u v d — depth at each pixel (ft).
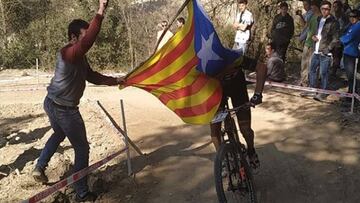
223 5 49.16
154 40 51.16
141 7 51.75
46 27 52.39
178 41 16.12
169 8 50.70
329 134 22.61
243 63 15.23
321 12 29.50
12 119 27.94
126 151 19.44
